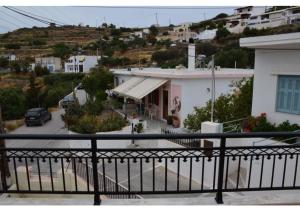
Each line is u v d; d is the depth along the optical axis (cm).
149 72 2038
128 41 6856
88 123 1433
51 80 4316
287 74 862
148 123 1800
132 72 2380
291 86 866
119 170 1084
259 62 961
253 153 384
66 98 3253
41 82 4284
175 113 1738
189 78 1645
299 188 403
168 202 379
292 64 845
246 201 381
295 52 834
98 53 6025
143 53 5766
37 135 331
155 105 1991
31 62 5497
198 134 335
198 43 4100
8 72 4788
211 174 923
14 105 2795
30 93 3225
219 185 377
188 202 379
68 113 1780
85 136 338
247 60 3281
